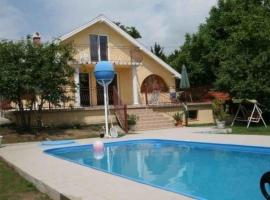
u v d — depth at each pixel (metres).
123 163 12.34
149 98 28.14
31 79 17.80
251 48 20.86
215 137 15.76
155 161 12.52
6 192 8.01
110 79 19.00
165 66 29.11
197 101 28.33
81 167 9.95
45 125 20.94
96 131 20.31
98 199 6.49
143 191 6.93
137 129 21.62
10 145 16.33
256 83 20.06
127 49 27.56
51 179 8.38
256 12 23.34
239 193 7.80
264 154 12.07
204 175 9.88
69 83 19.80
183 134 17.94
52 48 18.80
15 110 21.97
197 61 33.22
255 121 20.38
